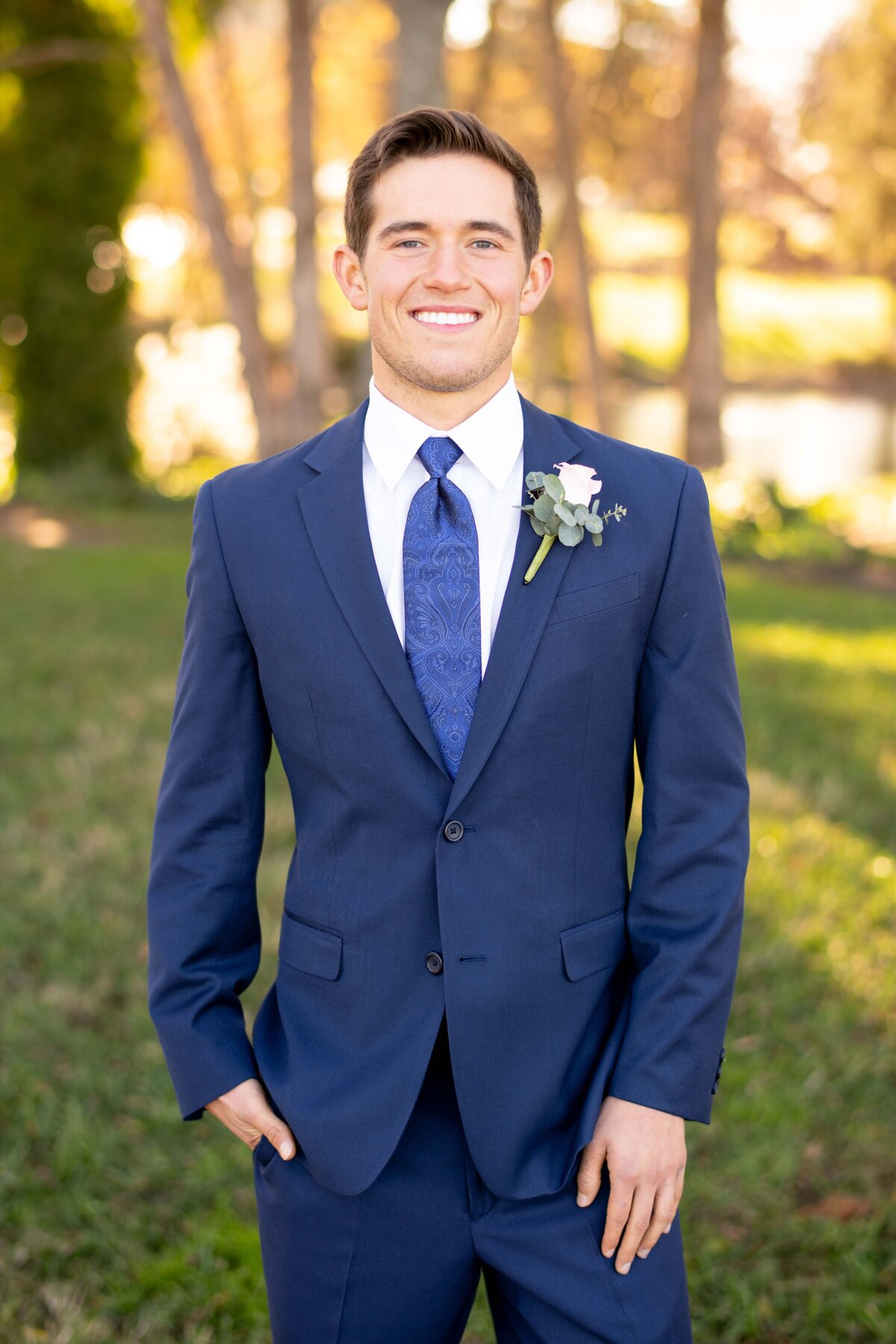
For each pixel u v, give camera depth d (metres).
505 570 1.67
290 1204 1.69
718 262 14.44
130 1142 3.05
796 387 37.09
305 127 13.20
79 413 14.56
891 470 21.20
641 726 1.73
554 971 1.65
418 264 1.60
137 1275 2.64
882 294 49.88
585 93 18.89
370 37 20.91
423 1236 1.67
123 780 5.39
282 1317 1.73
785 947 3.92
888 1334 2.45
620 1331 1.60
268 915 4.15
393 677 1.62
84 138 13.70
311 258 13.66
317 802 1.71
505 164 1.64
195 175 13.48
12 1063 3.32
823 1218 2.79
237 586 1.70
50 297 14.05
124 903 4.22
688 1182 2.91
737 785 1.68
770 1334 2.49
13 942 3.94
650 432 23.53
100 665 7.21
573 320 19.14
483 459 1.65
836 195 39.34
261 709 1.78
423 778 1.63
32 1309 2.55
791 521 13.14
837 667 7.45
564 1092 1.67
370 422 1.69
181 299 24.78
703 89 13.93
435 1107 1.69
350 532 1.66
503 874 1.63
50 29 13.30
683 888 1.65
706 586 1.68
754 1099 3.18
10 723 6.08
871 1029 3.51
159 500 14.40
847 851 4.68
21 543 11.73
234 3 16.17
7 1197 2.85
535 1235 1.64
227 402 21.41
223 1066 1.71
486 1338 2.52
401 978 1.65
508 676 1.60
